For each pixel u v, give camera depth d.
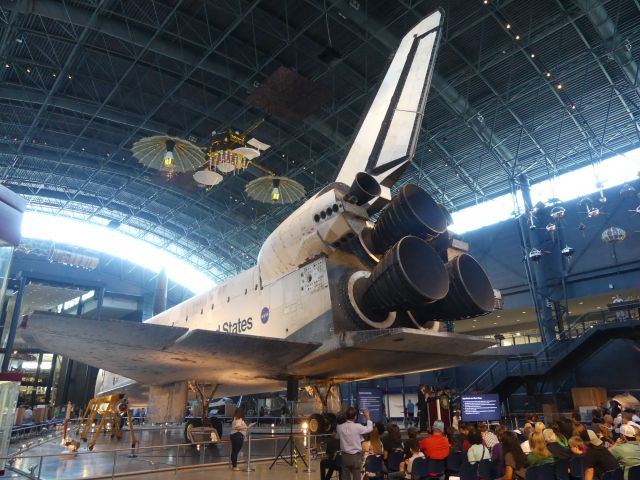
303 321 8.16
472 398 10.32
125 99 21.81
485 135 21.17
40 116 22.97
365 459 6.09
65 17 16.11
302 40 18.22
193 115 22.97
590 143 21.11
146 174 27.50
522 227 22.48
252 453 9.18
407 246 6.70
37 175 29.06
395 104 8.66
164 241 39.00
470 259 7.76
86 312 36.28
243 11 16.80
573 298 21.28
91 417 12.50
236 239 35.84
